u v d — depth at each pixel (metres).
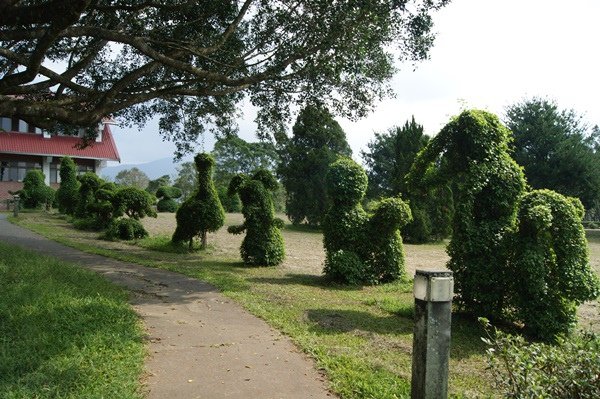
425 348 3.34
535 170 33.69
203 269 11.86
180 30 11.41
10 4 7.12
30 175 31.34
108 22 11.72
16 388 4.12
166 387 4.61
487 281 7.66
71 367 4.61
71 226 21.62
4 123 37.62
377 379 4.95
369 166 42.62
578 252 7.09
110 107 9.88
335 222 11.37
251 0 10.45
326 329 6.91
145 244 16.62
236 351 5.78
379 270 11.25
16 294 6.68
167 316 7.25
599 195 33.81
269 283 10.56
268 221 13.36
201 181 15.73
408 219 11.08
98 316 6.29
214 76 9.75
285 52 10.33
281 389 4.69
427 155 8.78
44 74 9.30
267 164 53.66
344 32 9.57
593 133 37.41
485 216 8.06
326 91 12.10
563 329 7.03
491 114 8.27
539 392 3.15
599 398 3.17
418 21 10.71
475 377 5.34
